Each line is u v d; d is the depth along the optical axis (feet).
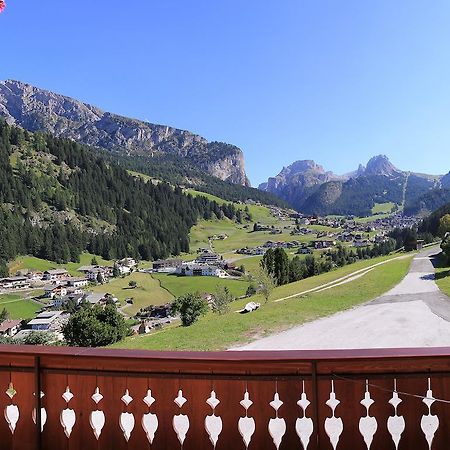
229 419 8.72
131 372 8.96
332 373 8.43
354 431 8.39
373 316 67.15
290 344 50.65
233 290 313.53
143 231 560.61
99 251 476.95
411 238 314.14
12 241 406.00
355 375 8.39
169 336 58.65
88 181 601.21
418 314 68.23
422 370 8.34
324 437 8.41
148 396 8.98
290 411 8.54
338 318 65.57
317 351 8.50
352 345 50.06
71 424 9.16
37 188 530.68
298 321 63.67
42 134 648.79
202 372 8.79
